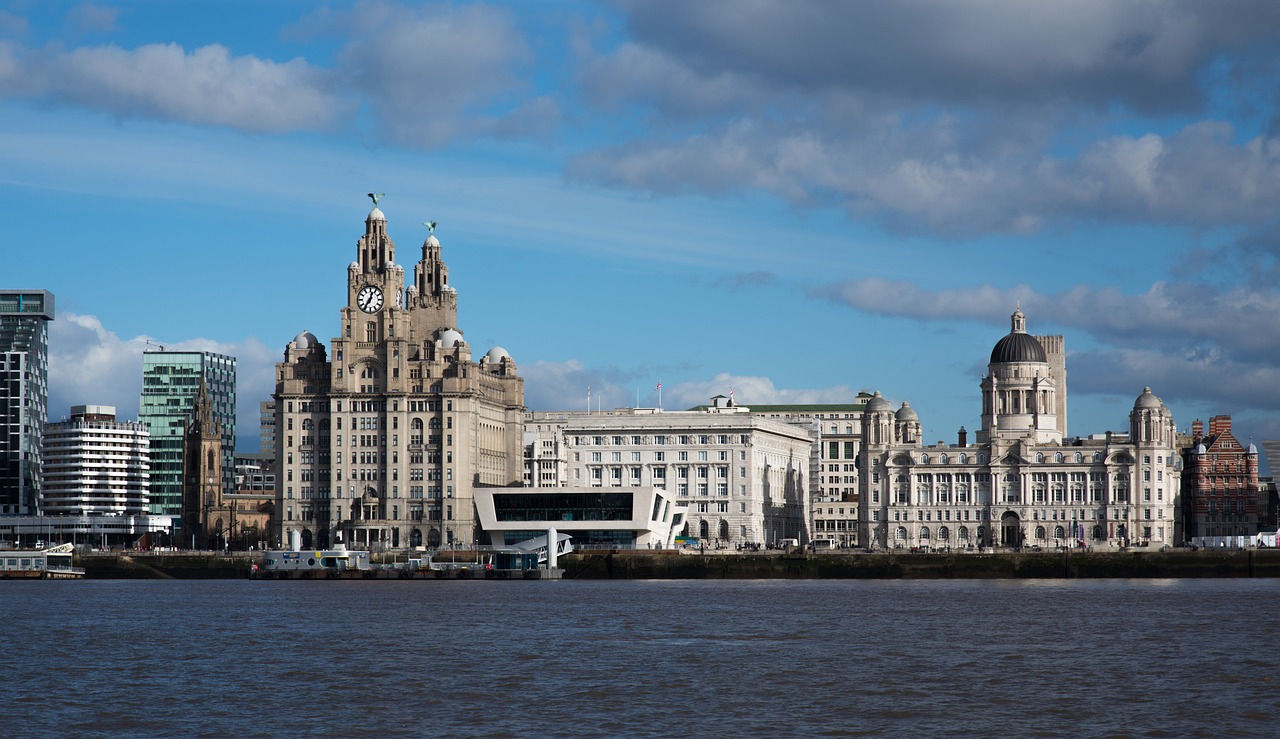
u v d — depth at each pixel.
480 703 137.00
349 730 124.75
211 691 144.12
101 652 176.00
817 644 183.75
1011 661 166.38
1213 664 163.38
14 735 122.69
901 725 126.38
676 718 129.62
